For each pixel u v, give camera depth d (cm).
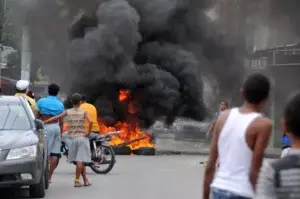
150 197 1828
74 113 2034
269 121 778
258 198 722
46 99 2095
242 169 777
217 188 786
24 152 1623
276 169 561
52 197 1789
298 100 587
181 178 2358
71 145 2045
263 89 797
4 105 1842
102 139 2448
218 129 809
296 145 590
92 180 2252
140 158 3375
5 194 1819
